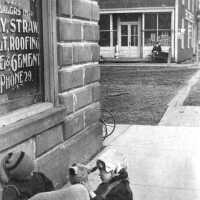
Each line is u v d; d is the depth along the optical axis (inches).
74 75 252.2
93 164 265.4
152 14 1472.7
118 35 1517.0
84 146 265.4
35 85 222.2
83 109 268.2
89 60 277.0
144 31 1486.2
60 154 227.0
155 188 229.5
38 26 224.5
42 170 203.9
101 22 1517.0
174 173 254.2
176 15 1448.1
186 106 529.7
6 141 169.2
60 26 233.6
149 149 310.5
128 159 283.3
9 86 195.8
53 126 219.6
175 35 1455.5
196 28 1989.4
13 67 199.3
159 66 1301.7
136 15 1498.5
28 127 188.4
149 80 876.6
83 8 264.2
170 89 718.5
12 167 127.0
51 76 229.0
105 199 125.1
